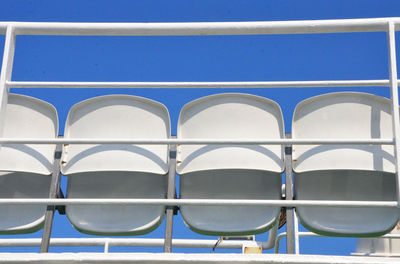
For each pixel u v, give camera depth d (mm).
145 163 2072
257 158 2049
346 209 2137
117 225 2141
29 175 2297
